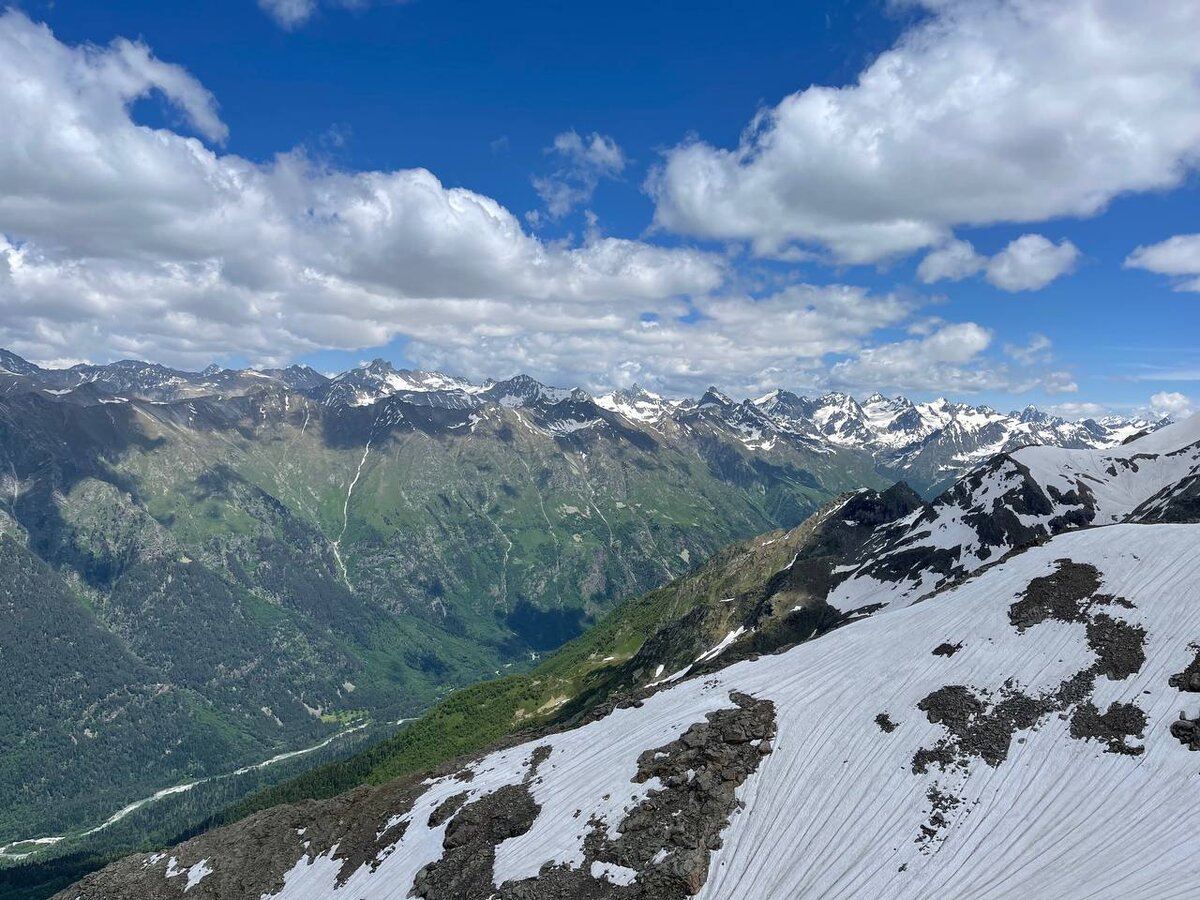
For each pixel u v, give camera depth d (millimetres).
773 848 62750
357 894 75938
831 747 72812
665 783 71750
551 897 61906
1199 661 69938
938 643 85000
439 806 84625
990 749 67938
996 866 57344
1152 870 53375
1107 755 64188
